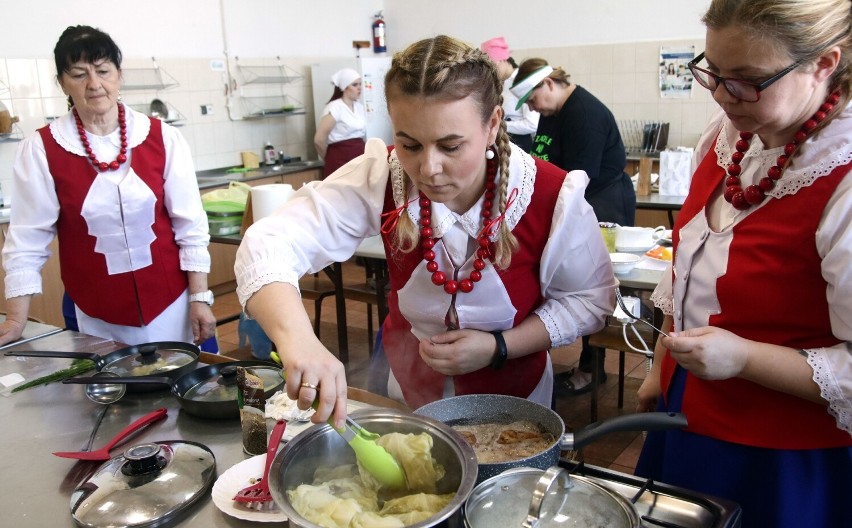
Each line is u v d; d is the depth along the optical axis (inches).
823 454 41.3
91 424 51.1
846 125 37.9
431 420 38.7
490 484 33.8
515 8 244.2
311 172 227.9
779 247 39.8
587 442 37.2
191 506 39.6
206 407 49.6
